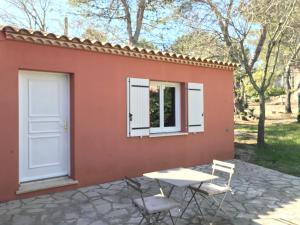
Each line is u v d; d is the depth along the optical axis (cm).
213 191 492
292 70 2505
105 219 505
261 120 1161
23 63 600
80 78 677
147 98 795
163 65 833
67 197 610
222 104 991
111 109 727
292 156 1052
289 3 1067
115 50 721
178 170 522
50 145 661
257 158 1020
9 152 586
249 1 1084
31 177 638
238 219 517
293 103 2969
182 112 900
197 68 919
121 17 1783
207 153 945
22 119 623
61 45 641
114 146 733
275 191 673
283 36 1208
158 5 1677
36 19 1939
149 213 411
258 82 2091
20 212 532
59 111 671
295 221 512
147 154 798
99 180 707
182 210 549
